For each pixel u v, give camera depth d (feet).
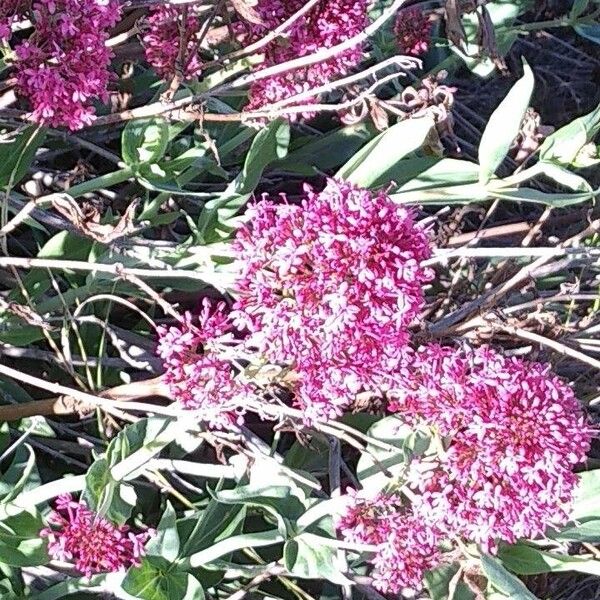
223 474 1.69
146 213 1.78
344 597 1.79
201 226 1.79
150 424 1.62
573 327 1.88
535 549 1.72
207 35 1.80
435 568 1.74
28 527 1.60
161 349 1.48
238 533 1.75
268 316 1.41
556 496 1.46
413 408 1.51
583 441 1.50
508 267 1.94
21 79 1.51
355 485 1.81
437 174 1.83
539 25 2.13
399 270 1.39
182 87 1.86
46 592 1.66
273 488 1.68
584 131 1.72
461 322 1.86
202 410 1.50
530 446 1.45
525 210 2.24
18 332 1.77
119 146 2.03
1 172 1.73
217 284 1.64
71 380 1.85
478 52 1.97
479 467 1.46
